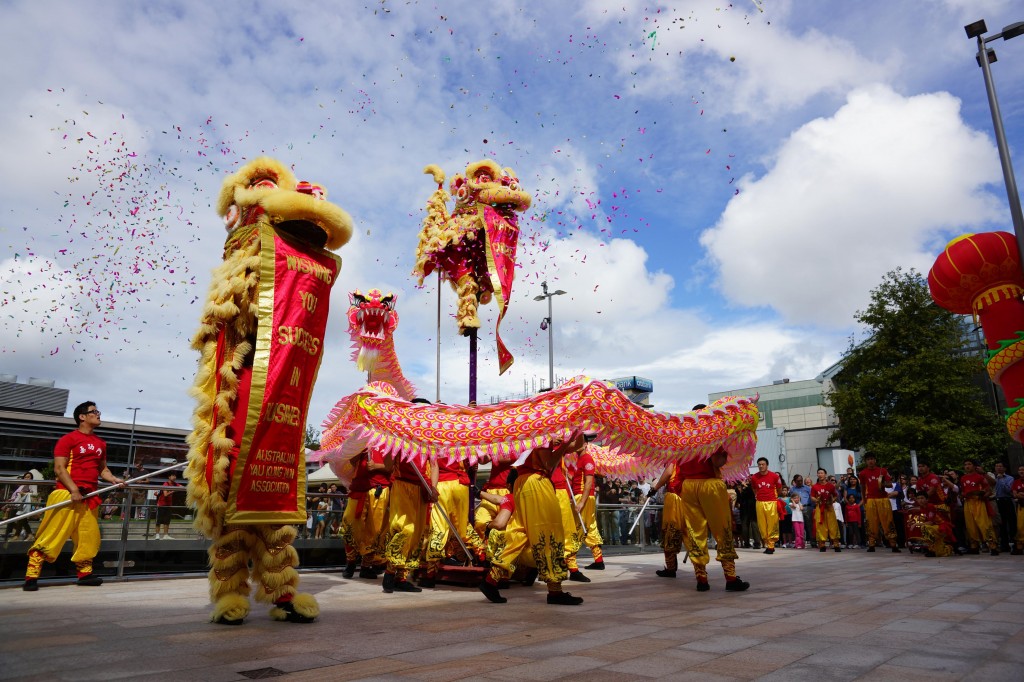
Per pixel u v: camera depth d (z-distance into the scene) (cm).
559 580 525
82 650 328
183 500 775
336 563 918
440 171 897
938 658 310
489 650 334
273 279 457
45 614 455
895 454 2602
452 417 582
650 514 1356
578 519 761
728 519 633
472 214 842
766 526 1262
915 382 2638
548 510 534
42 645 341
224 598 419
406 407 602
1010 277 416
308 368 473
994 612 466
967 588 621
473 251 884
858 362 2884
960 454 2473
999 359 406
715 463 652
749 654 321
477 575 662
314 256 493
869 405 2775
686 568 918
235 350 452
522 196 842
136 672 280
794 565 949
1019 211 432
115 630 391
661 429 604
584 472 794
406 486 622
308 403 471
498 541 660
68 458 626
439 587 671
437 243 847
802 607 500
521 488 544
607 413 563
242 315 459
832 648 336
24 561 677
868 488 1327
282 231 478
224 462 422
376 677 273
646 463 730
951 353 2736
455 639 366
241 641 356
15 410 4588
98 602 519
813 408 4819
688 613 472
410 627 409
